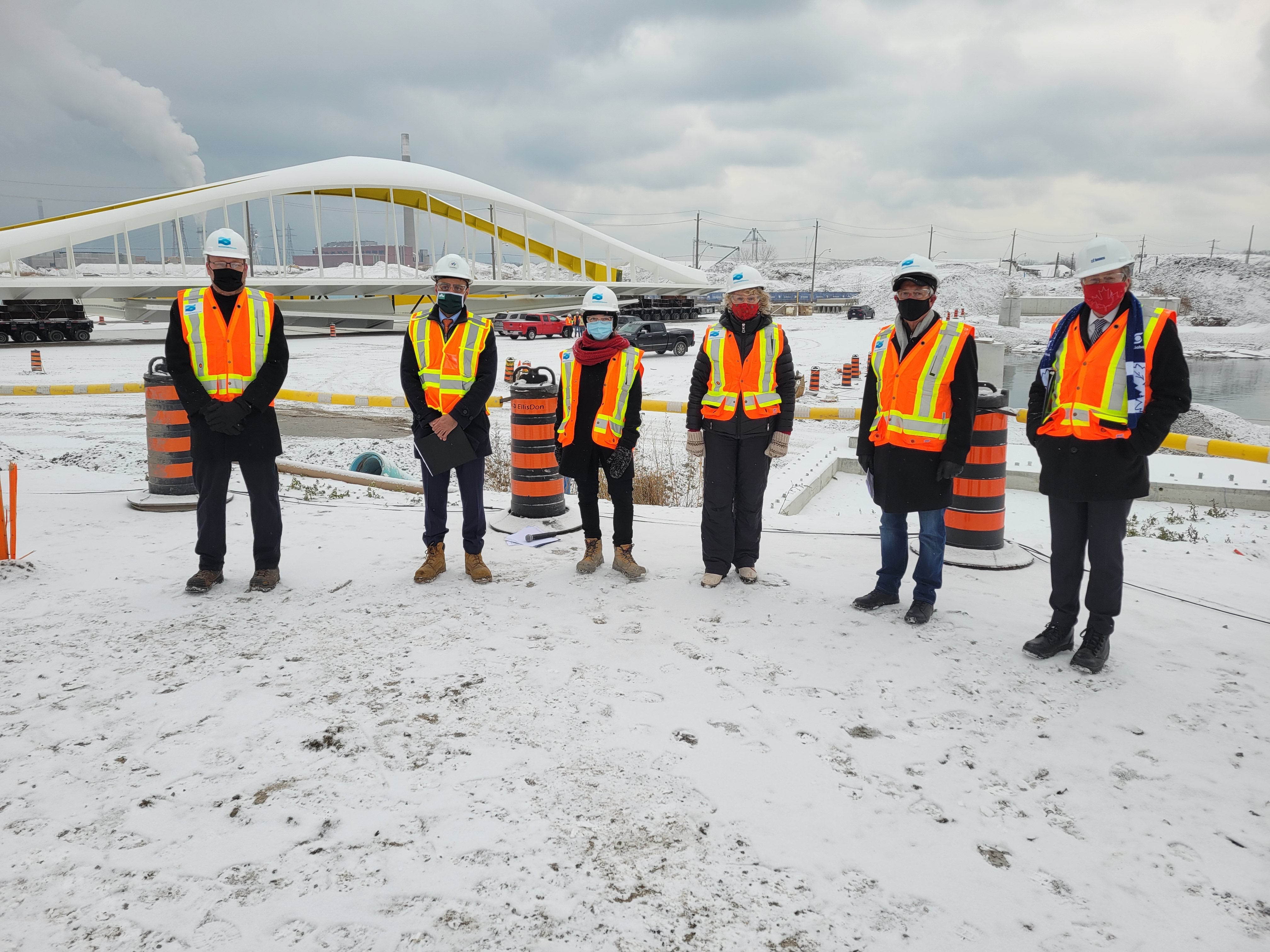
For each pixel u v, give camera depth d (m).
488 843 2.41
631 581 4.97
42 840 2.40
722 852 2.40
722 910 2.16
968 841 2.49
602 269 70.38
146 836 2.43
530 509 6.37
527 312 40.19
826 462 10.62
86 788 2.67
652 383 22.47
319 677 3.53
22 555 5.24
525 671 3.61
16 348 33.38
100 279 38.62
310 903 2.16
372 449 12.86
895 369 4.22
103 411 16.50
